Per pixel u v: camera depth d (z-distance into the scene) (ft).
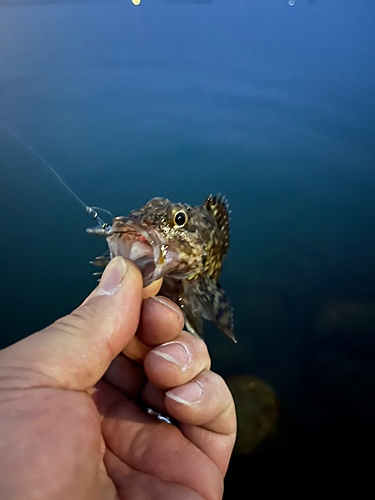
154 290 0.49
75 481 0.30
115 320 0.38
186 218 0.52
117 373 0.48
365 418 0.77
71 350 0.34
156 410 0.48
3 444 0.28
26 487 0.27
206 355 0.45
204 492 0.38
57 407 0.31
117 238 0.46
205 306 0.57
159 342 0.44
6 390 0.30
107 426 0.43
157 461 0.40
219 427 0.44
